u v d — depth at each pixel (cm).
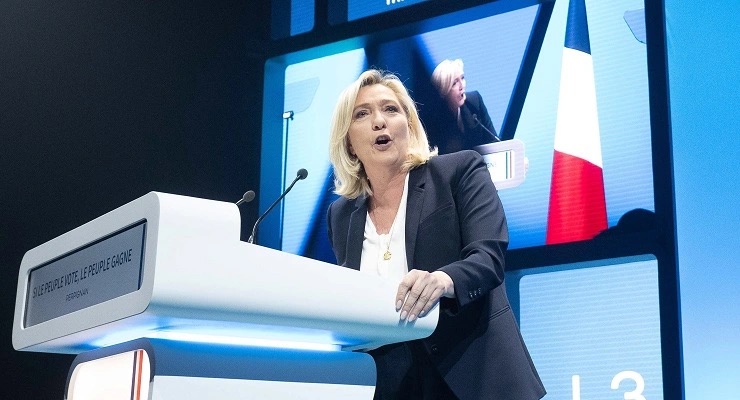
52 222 436
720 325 350
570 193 392
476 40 430
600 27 401
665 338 355
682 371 351
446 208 212
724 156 363
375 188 229
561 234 390
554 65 408
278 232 463
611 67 394
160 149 468
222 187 477
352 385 162
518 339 208
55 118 445
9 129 432
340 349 178
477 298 187
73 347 171
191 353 144
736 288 350
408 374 211
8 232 423
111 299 140
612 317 373
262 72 486
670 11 385
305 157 467
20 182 430
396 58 451
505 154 410
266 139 479
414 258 210
